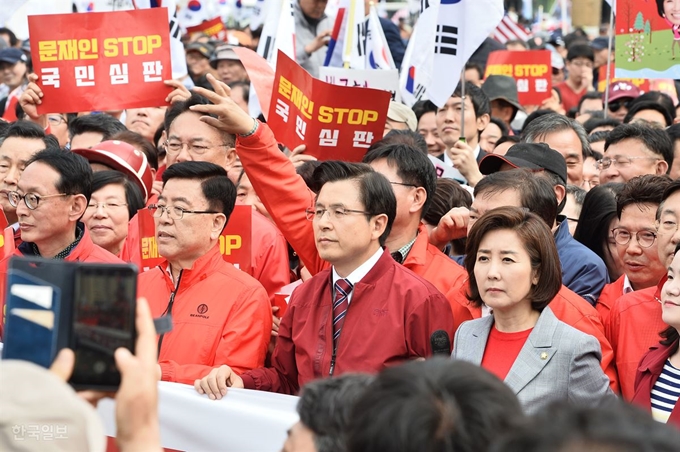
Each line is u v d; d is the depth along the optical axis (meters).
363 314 4.78
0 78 13.09
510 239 4.39
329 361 4.79
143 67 7.03
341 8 11.05
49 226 5.79
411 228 5.59
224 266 5.44
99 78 7.04
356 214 4.79
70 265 2.30
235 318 5.24
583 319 4.93
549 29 22.16
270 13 9.11
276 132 6.94
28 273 2.29
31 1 10.17
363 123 6.79
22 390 1.97
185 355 5.18
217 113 5.31
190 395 4.79
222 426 4.73
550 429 1.57
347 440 2.21
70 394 1.99
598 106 13.35
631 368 4.97
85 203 5.93
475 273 4.49
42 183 5.75
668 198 4.94
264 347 5.31
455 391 2.14
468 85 9.60
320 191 4.89
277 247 6.31
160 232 5.36
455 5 7.66
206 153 6.51
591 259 5.74
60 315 2.28
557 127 7.52
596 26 21.47
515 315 4.46
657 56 8.04
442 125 9.58
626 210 5.50
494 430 2.09
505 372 4.39
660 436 1.53
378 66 9.98
